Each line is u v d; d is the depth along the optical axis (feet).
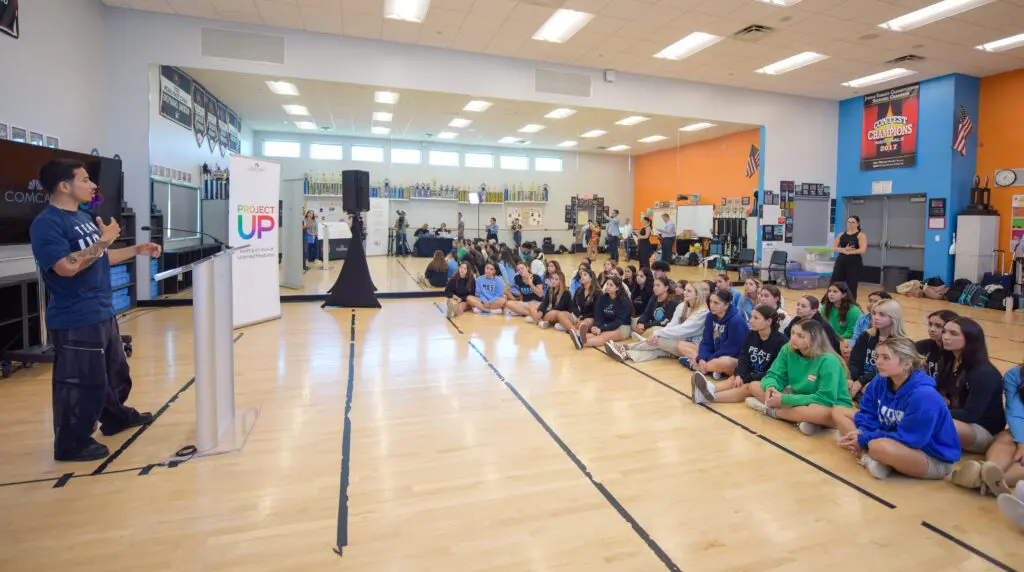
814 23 25.94
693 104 36.68
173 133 29.32
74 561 6.65
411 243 61.00
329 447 10.19
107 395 10.03
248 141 51.52
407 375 15.05
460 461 9.66
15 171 14.83
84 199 9.24
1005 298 28.30
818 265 38.65
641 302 21.21
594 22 26.32
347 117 46.16
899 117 36.60
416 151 60.34
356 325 22.09
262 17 26.20
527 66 32.53
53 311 9.03
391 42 29.55
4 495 8.24
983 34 26.89
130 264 24.50
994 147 33.47
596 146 60.49
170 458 9.57
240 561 6.70
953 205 33.88
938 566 6.77
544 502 8.24
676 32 27.50
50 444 10.16
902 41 28.02
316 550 6.94
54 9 20.58
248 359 16.57
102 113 24.61
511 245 64.03
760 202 39.27
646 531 7.48
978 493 8.67
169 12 25.61
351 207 26.30
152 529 7.38
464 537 7.27
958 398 10.34
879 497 8.53
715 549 7.07
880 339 12.46
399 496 8.38
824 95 39.40
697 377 12.67
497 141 58.75
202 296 9.52
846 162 40.42
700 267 49.93
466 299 25.73
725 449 10.31
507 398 13.20
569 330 19.38
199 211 34.06
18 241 14.98
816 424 11.05
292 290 30.83
